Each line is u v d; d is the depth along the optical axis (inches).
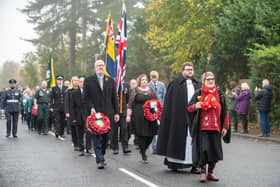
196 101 262.7
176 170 296.7
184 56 834.8
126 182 255.9
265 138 499.8
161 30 869.8
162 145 293.3
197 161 257.8
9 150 421.1
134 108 341.7
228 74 826.8
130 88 464.4
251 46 639.1
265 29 558.3
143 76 351.3
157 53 1277.1
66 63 1817.2
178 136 285.6
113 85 330.0
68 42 1812.3
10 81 574.6
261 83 613.6
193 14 794.8
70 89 408.2
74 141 418.3
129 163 333.1
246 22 617.0
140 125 333.1
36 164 330.6
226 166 312.7
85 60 1756.9
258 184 247.3
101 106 322.3
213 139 254.8
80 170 301.6
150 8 856.9
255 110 692.1
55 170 302.7
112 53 452.8
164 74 1314.0
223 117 258.7
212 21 785.6
